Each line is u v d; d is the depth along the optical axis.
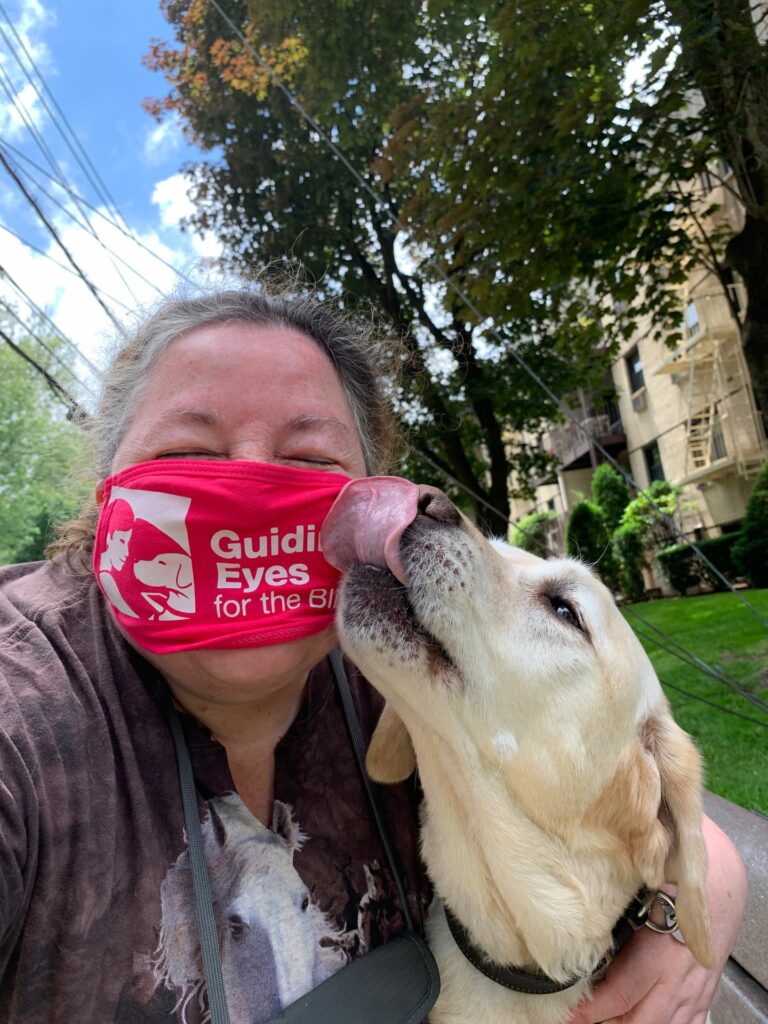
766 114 1.61
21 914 0.34
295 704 0.48
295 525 0.43
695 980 0.56
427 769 0.55
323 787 0.49
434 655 0.52
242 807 0.43
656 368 5.56
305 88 2.31
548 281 2.13
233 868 0.42
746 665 1.92
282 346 0.46
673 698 1.77
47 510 5.80
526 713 0.55
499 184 1.82
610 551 5.72
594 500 6.38
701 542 4.66
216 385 0.43
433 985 0.46
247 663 0.41
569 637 0.58
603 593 0.64
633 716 0.60
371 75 2.23
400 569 0.51
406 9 1.99
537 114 1.68
